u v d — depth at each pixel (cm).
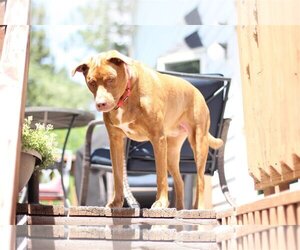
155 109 264
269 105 272
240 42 327
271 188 286
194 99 309
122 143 275
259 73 288
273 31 260
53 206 233
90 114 440
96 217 236
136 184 519
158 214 240
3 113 195
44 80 1070
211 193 554
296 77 230
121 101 254
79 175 572
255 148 302
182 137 317
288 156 245
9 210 175
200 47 655
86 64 251
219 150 367
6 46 219
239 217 262
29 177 255
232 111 558
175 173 316
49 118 449
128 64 244
